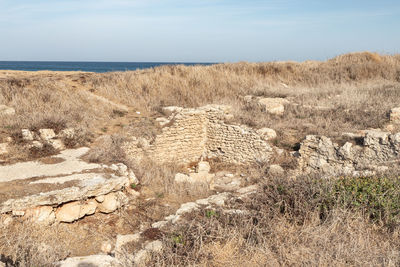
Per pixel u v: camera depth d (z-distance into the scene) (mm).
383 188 5203
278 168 8875
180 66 16438
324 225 4668
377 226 4742
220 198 6672
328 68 20547
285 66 20047
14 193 5457
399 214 4680
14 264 4051
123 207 6504
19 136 7898
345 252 3943
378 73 18984
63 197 5605
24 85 11062
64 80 12672
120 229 5918
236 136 10656
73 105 10648
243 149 10484
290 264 3900
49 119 8758
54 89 11445
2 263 3766
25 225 5160
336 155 8508
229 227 4805
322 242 4215
